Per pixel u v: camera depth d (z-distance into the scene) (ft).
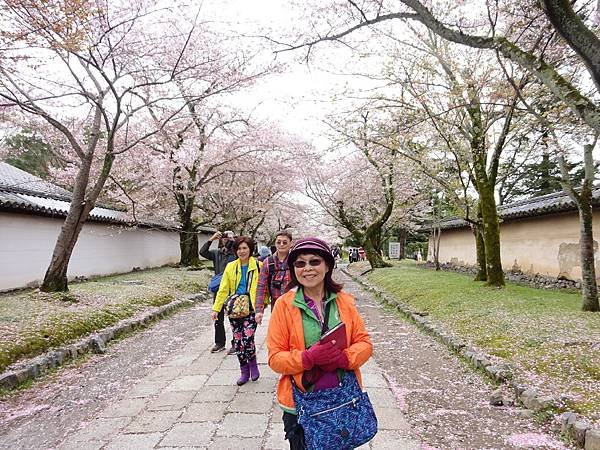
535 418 12.49
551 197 41.68
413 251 126.82
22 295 29.86
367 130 40.32
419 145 37.73
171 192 60.70
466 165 35.22
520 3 20.44
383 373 17.71
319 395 6.97
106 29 27.25
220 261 22.53
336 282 7.91
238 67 35.17
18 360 17.78
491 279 34.99
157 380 16.89
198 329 27.58
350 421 6.86
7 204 33.88
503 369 15.90
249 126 56.59
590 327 19.92
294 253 7.63
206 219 73.00
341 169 72.69
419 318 27.91
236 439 11.50
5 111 34.04
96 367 19.06
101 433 12.05
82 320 24.14
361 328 7.70
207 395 15.05
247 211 72.18
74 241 31.50
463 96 29.73
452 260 69.77
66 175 55.62
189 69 32.37
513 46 14.30
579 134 26.76
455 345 20.33
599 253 33.58
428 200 77.51
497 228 34.94
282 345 7.39
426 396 14.96
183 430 12.12
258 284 16.07
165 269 63.82
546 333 19.30
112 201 64.28
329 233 129.49
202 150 55.11
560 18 11.69
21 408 14.26
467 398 14.67
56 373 17.92
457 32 15.33
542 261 42.04
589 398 12.46
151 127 52.08
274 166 61.11
